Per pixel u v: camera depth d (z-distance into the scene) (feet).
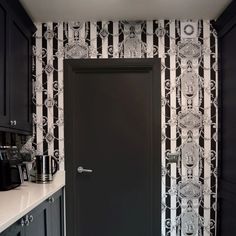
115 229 11.50
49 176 10.77
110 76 11.57
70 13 10.73
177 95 11.39
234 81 9.98
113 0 9.79
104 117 11.62
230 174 10.27
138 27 11.48
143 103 11.55
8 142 11.15
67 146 11.46
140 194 11.53
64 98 11.48
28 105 10.93
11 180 9.32
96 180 11.57
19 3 9.69
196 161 11.38
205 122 11.37
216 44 11.41
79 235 11.44
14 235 6.23
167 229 11.35
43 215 8.32
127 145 11.59
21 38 10.22
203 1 9.89
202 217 11.36
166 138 11.38
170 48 11.45
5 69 8.71
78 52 11.50
